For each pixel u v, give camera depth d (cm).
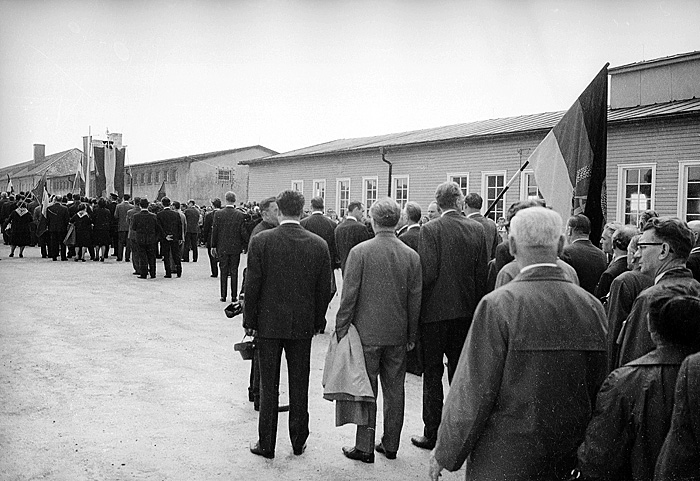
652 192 1416
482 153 1856
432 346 463
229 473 409
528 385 245
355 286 432
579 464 245
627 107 1641
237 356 730
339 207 2477
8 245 2353
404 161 2152
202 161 3981
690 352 237
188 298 1177
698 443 212
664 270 341
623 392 240
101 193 2719
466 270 465
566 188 627
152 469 409
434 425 464
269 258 433
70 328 857
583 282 497
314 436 489
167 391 584
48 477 390
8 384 586
